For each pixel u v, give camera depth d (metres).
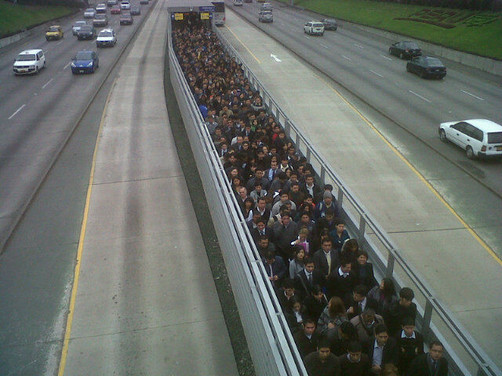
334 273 8.92
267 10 71.62
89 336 10.37
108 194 17.34
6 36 58.12
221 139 16.30
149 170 19.44
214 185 13.72
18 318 10.92
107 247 13.87
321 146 22.91
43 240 14.28
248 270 9.23
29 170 19.78
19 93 33.84
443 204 17.42
